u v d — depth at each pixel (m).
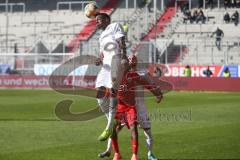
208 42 123.31
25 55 117.31
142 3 137.62
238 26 126.75
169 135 38.59
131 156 29.58
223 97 85.12
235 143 34.53
